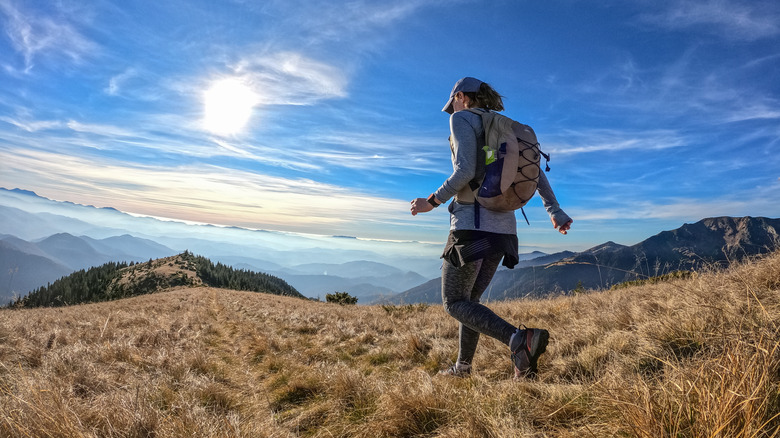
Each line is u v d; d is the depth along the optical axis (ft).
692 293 10.52
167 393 9.68
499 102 9.07
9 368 9.52
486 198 7.86
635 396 5.09
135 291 363.97
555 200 9.48
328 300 80.59
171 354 15.25
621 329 10.73
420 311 32.58
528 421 5.71
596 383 5.91
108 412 6.86
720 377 4.56
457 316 8.61
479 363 11.28
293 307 52.54
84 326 24.00
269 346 19.74
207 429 6.48
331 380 10.56
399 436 6.59
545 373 8.93
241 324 32.27
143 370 12.58
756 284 9.51
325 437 7.32
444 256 8.82
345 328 23.71
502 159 7.68
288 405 9.98
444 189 8.00
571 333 11.80
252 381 12.82
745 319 7.11
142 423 6.60
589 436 4.82
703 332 7.38
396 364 14.10
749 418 3.88
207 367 13.99
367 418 7.46
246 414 9.02
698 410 4.41
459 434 5.65
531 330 7.36
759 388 4.12
